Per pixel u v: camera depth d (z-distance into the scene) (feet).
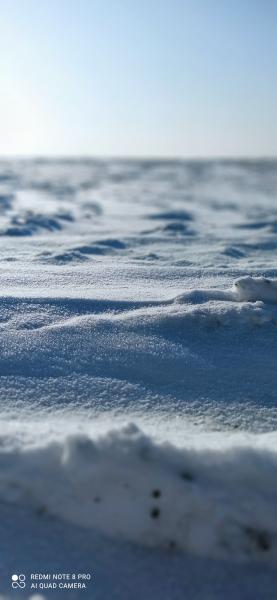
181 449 2.60
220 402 3.16
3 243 7.36
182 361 3.41
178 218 12.27
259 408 3.14
